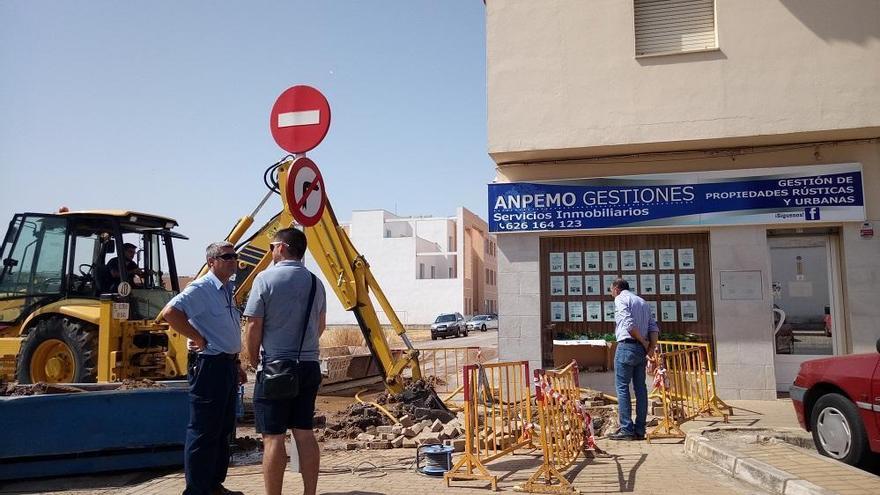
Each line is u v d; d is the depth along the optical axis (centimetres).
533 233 1221
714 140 1111
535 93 1179
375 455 775
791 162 1130
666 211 1161
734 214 1134
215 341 539
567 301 1237
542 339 1234
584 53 1166
